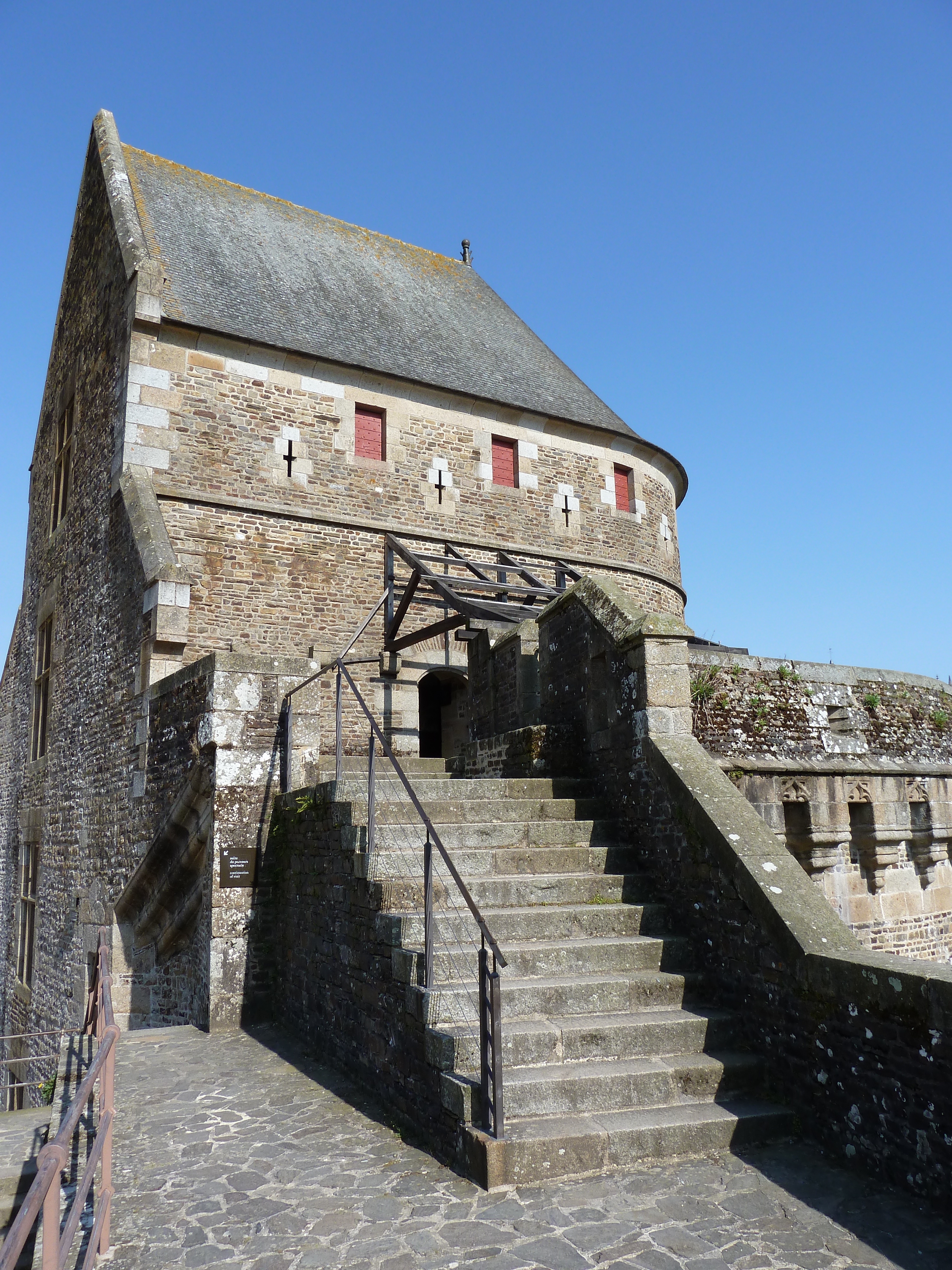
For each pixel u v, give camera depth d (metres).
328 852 6.70
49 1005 13.22
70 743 13.75
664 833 5.93
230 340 13.02
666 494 18.06
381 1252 3.46
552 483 15.74
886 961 4.20
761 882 4.94
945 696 8.96
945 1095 3.71
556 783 7.00
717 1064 4.64
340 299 16.11
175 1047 7.03
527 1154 4.01
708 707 7.14
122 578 11.93
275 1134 4.82
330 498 13.46
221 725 8.18
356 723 13.00
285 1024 7.49
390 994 5.25
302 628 12.86
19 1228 2.09
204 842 8.53
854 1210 3.71
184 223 15.54
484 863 5.96
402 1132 4.77
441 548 14.28
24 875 15.88
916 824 8.07
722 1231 3.54
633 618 6.55
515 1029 4.64
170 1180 4.25
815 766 7.37
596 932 5.57
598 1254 3.38
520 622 9.51
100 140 15.85
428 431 14.61
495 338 18.25
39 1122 5.54
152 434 12.37
